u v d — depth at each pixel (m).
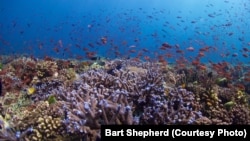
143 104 5.36
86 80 7.24
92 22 24.55
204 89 7.08
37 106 5.78
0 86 6.32
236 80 13.04
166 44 13.05
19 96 7.78
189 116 4.67
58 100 6.23
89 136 4.15
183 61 14.48
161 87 6.09
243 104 7.79
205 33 20.50
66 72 9.88
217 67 11.07
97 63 14.19
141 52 15.65
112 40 19.97
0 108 6.14
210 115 5.93
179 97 5.32
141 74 8.27
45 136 4.61
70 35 23.44
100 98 4.99
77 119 4.28
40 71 9.99
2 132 4.49
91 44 16.45
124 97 5.00
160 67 12.27
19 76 10.22
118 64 11.77
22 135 4.47
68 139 4.43
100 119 4.28
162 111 4.62
